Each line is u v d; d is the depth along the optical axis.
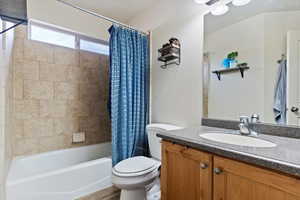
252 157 0.79
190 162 1.11
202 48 1.79
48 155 2.12
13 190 1.39
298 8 1.22
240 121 1.36
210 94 1.72
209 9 1.73
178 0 2.03
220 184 0.94
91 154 2.48
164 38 2.22
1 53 1.22
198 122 1.82
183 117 1.98
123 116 2.08
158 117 2.30
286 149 0.88
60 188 1.62
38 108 2.16
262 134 1.29
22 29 2.04
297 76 1.21
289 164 0.68
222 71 1.63
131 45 2.21
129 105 2.14
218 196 0.95
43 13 2.19
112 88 2.03
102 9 2.49
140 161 1.74
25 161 1.95
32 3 2.11
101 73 2.70
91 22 2.61
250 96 1.44
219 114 1.64
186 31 1.95
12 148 1.89
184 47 1.97
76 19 2.46
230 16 1.58
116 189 2.00
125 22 2.84
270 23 1.34
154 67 2.37
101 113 2.70
